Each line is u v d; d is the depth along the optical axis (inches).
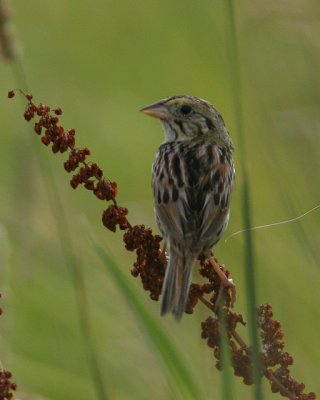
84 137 729.0
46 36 830.5
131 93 779.4
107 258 374.6
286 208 424.2
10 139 731.4
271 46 701.3
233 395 343.3
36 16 853.8
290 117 631.8
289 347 520.7
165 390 506.6
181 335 524.1
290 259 548.7
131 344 524.1
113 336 531.5
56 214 451.8
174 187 424.5
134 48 816.3
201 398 369.7
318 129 623.8
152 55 806.5
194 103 467.2
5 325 466.0
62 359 535.2
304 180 601.6
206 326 374.3
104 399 410.0
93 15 849.5
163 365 391.5
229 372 343.9
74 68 801.6
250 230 338.3
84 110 751.1
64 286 555.8
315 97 676.7
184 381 370.0
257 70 698.8
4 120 756.0
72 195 638.5
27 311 543.5
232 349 374.0
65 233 436.1
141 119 740.7
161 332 370.3
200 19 819.4
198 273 400.2
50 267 565.9
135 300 371.9
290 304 533.3
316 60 686.5
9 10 462.6
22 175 575.2
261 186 621.6
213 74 773.3
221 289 378.0
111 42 823.7
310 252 423.8
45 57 810.2
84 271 566.9
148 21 836.6
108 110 749.9
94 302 551.8
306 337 524.1
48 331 541.3
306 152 617.6
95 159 711.7
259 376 338.3
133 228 385.1
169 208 420.8
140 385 513.0
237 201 620.7
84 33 836.6
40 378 526.9
